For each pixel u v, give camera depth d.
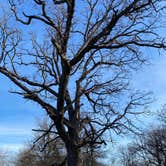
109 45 21.17
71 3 20.55
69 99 23.03
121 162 77.81
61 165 23.69
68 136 21.89
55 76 23.44
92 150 23.78
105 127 22.00
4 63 21.53
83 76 24.09
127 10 19.72
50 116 21.02
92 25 22.98
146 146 65.19
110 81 24.94
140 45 21.36
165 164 62.41
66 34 21.03
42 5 20.58
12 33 22.03
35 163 55.44
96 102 24.14
